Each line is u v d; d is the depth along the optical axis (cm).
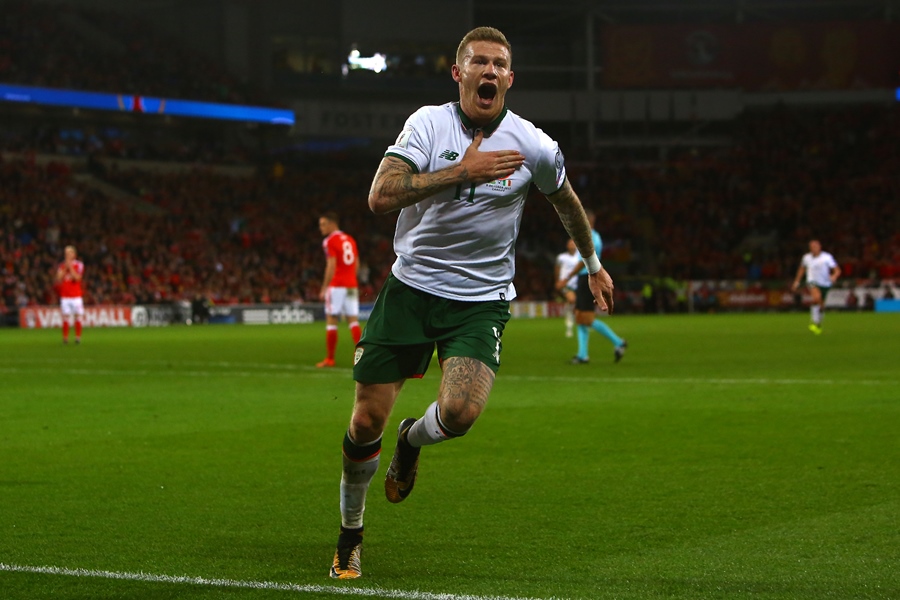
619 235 5569
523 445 844
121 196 4778
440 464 759
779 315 4453
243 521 583
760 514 587
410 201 445
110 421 1014
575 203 512
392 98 5681
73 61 4803
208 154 5259
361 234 5175
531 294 5072
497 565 485
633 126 6112
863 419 977
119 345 2428
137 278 4188
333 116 5531
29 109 4750
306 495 656
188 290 4288
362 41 5584
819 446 823
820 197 5709
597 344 2298
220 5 5372
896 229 5456
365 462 476
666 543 523
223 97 5081
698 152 6156
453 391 463
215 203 4959
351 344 2448
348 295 1747
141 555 507
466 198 472
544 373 1530
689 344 2247
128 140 5291
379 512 604
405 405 1127
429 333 485
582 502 626
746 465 745
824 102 5947
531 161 484
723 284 5091
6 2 4894
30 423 999
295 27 5469
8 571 476
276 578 464
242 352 2130
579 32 6181
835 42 5878
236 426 976
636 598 428
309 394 1266
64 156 4819
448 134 477
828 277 2723
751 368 1586
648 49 5891
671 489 662
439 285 484
